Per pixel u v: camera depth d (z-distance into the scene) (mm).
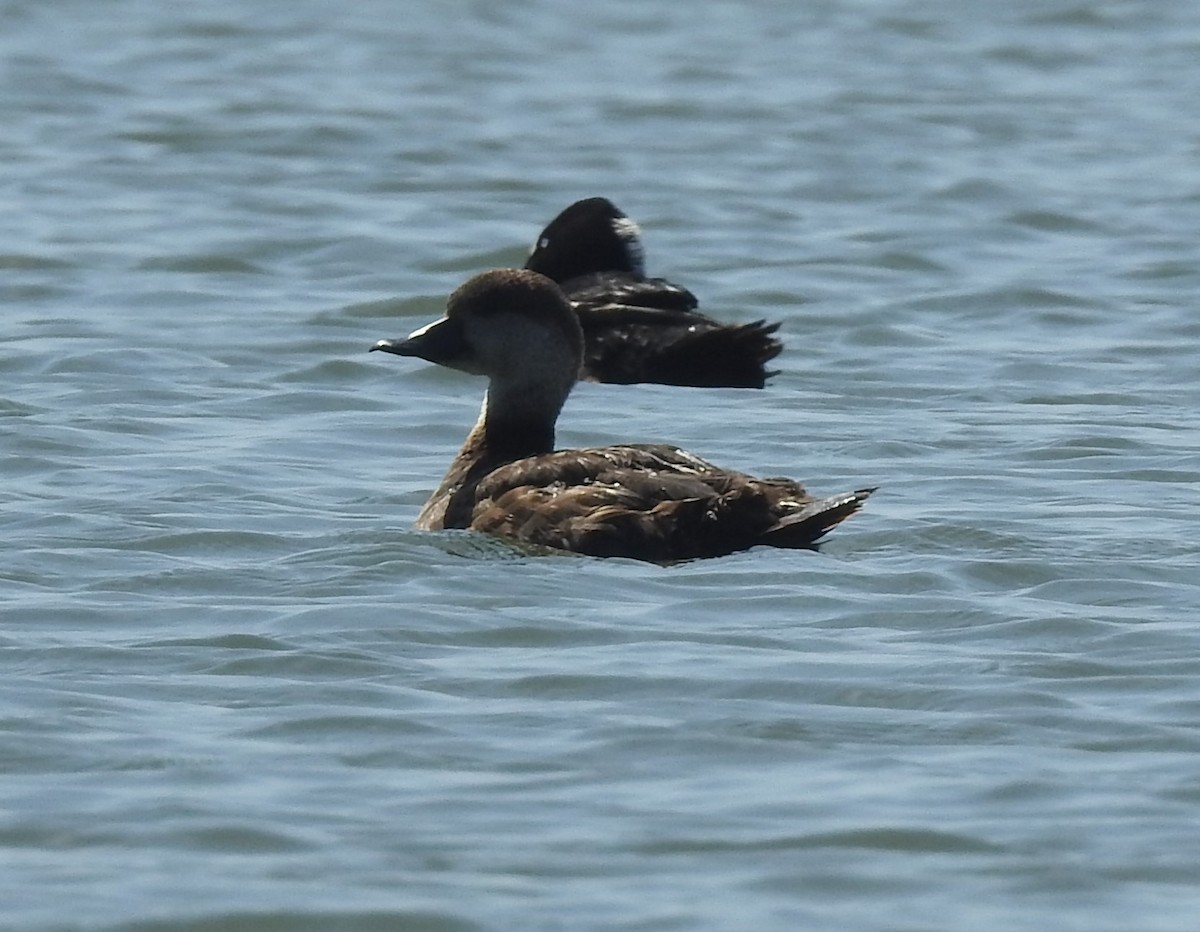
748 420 19375
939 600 13578
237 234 28047
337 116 35969
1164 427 19156
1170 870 9828
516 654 12570
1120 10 47656
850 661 12461
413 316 24188
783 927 9273
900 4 48406
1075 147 34969
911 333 23594
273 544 14914
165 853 9930
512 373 15859
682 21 46250
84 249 26938
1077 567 14320
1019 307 24781
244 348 22250
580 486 14523
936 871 9805
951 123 36750
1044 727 11453
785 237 28578
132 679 12125
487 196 31094
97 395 19969
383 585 13789
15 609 13328
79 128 34688
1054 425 19203
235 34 43531
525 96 38406
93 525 15359
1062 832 10195
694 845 10062
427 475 17359
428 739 11281
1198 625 13102
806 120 36781
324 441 18469
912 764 10977
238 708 11695
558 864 9852
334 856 9914
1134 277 26312
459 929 9266
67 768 10844
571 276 22391
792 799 10562
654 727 11453
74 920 9305
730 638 12844
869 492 14180
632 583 13758
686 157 33906
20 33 42594
